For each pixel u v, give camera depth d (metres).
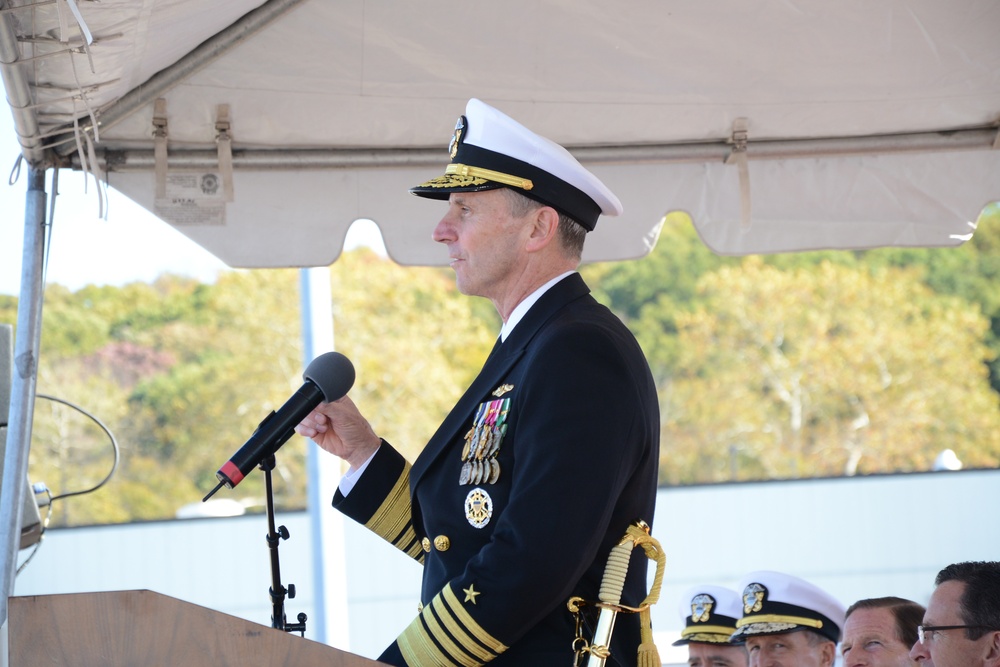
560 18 5.94
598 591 3.66
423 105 6.27
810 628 6.88
